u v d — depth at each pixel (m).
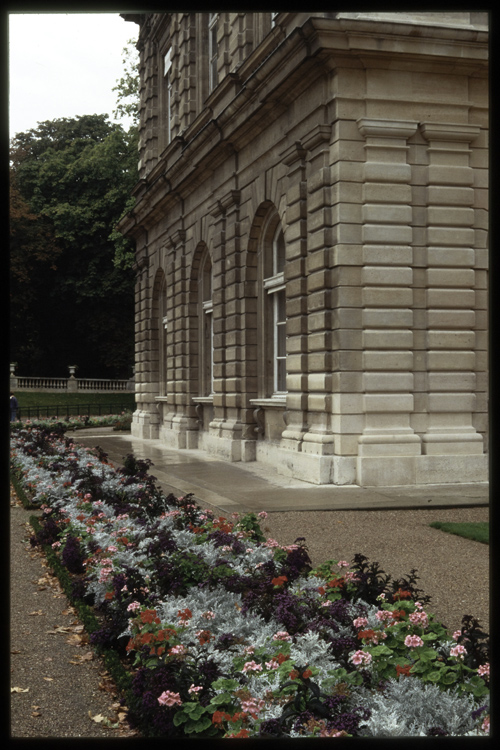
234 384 18.53
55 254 50.47
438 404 13.83
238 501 11.73
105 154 49.44
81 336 55.34
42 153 55.41
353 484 13.41
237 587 5.66
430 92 13.90
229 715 3.67
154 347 28.88
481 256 14.18
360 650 4.24
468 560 7.75
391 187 13.60
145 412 28.84
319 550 8.29
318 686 3.89
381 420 13.52
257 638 4.82
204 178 21.30
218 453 19.22
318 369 13.95
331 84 13.69
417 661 4.15
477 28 13.62
